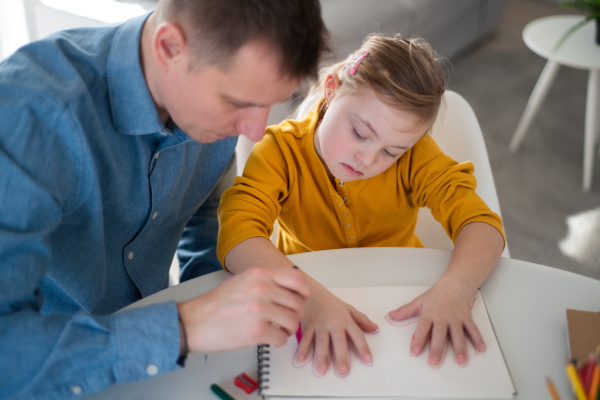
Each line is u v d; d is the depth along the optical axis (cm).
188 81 68
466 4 286
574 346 72
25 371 61
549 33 233
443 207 100
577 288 84
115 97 77
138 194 88
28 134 65
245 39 62
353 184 107
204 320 64
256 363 72
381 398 68
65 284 86
